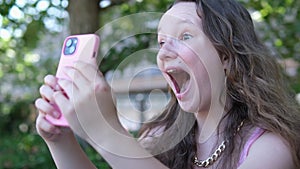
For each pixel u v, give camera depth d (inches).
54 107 39.6
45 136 43.9
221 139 48.1
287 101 51.4
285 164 43.7
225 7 48.3
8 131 269.1
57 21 168.9
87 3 143.7
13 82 264.1
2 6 157.6
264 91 48.7
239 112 48.1
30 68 243.0
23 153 172.7
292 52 164.9
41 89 39.5
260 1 170.2
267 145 44.1
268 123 45.8
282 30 165.0
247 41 49.2
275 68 51.8
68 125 39.2
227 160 46.6
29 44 203.5
